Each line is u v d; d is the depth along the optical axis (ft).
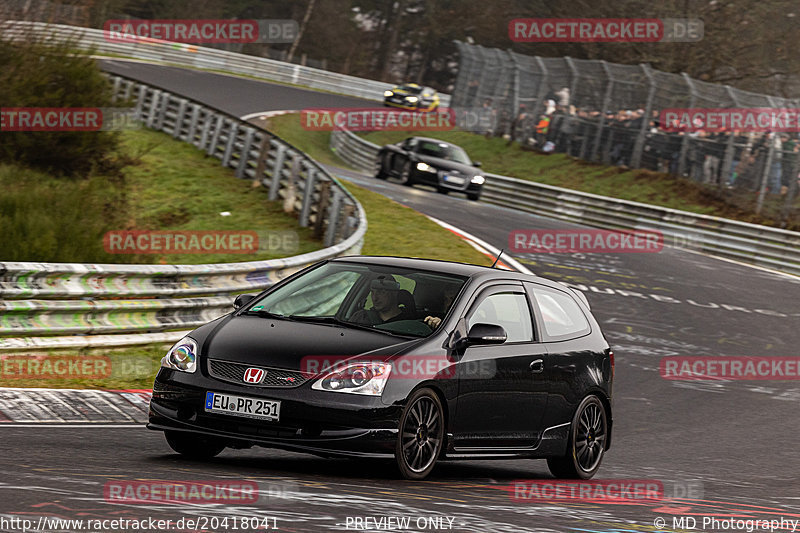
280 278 157.79
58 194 183.73
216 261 218.38
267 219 262.47
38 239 149.48
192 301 139.54
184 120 344.28
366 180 362.12
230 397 73.51
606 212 356.18
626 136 424.05
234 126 311.88
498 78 513.04
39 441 77.36
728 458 117.80
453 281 85.97
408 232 266.16
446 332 80.38
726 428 137.80
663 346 190.29
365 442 72.28
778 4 523.70
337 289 85.66
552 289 96.63
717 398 156.76
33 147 240.73
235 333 78.33
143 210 259.80
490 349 83.51
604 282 242.78
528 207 383.65
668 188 387.96
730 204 362.74
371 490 67.05
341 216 239.09
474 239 271.49
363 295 84.33
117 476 62.80
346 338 77.25
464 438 80.84
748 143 361.10
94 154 260.01
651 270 268.00
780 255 303.07
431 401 77.05
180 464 73.00
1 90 238.27
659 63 539.70
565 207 370.32
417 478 76.07
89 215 176.55
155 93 355.97
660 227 337.11
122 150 305.32
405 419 74.33
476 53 546.26
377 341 77.20
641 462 110.63
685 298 237.04
